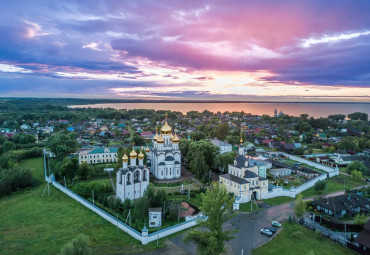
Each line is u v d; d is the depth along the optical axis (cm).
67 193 11250
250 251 6769
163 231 7456
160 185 12238
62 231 7869
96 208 9269
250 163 14025
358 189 11344
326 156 18162
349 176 13962
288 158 18400
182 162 16762
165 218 8781
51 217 8875
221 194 6353
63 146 17088
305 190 11744
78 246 5669
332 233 7469
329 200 9481
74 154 17600
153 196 9044
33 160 17812
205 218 8212
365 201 9788
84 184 11375
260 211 9300
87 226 8188
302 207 8200
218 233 6219
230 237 6347
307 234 7594
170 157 13438
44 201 10456
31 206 9906
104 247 6919
